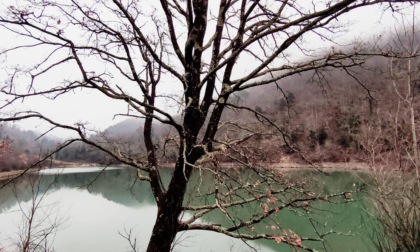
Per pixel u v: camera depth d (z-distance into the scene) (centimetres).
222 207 370
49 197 1602
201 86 409
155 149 523
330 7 314
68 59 347
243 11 464
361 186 575
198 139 478
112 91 351
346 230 915
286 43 369
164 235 417
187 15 485
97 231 1504
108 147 505
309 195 451
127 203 2128
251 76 397
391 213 559
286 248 1113
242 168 480
